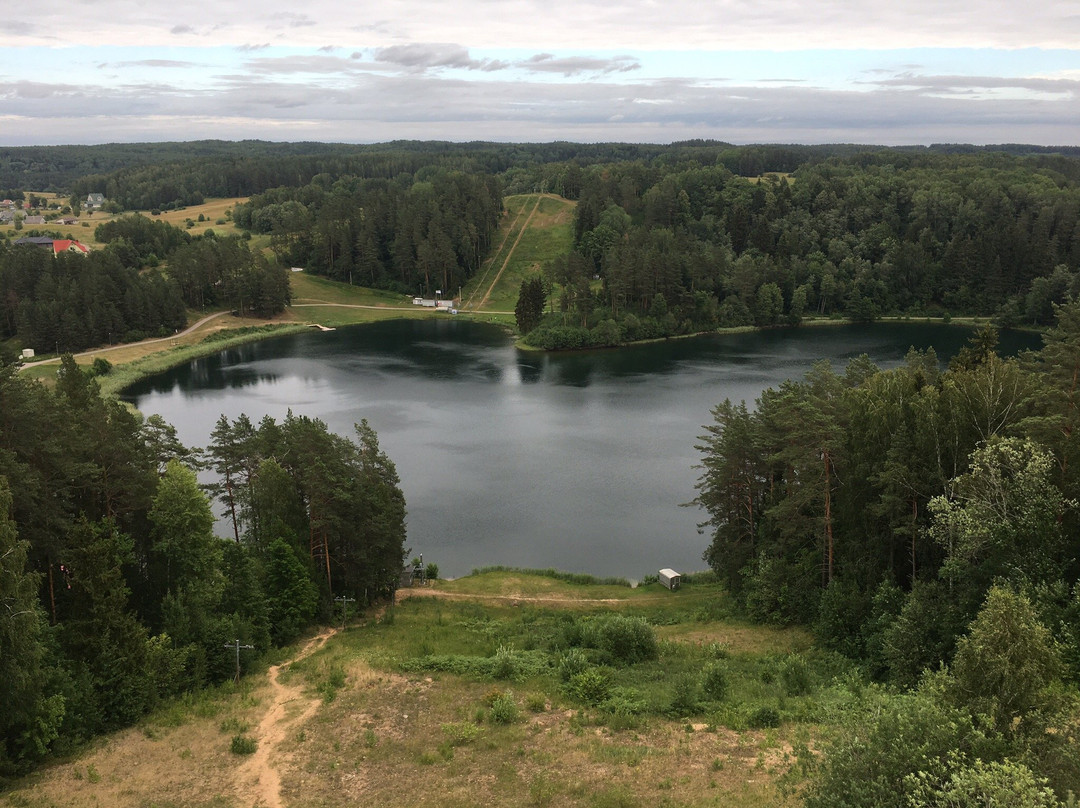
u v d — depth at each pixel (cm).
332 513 5594
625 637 4672
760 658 4628
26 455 4469
